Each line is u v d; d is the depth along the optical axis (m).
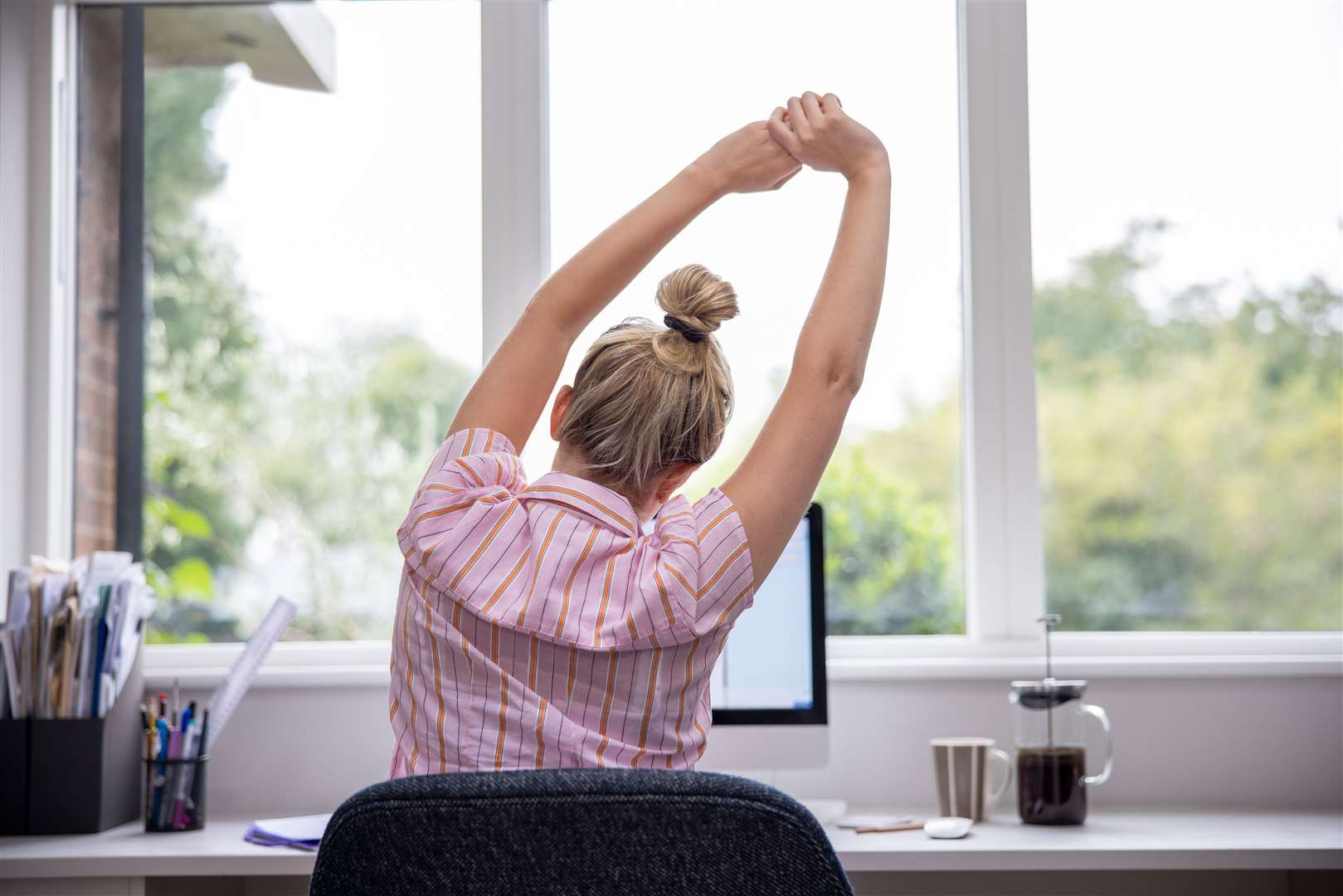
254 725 2.12
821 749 1.90
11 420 2.26
